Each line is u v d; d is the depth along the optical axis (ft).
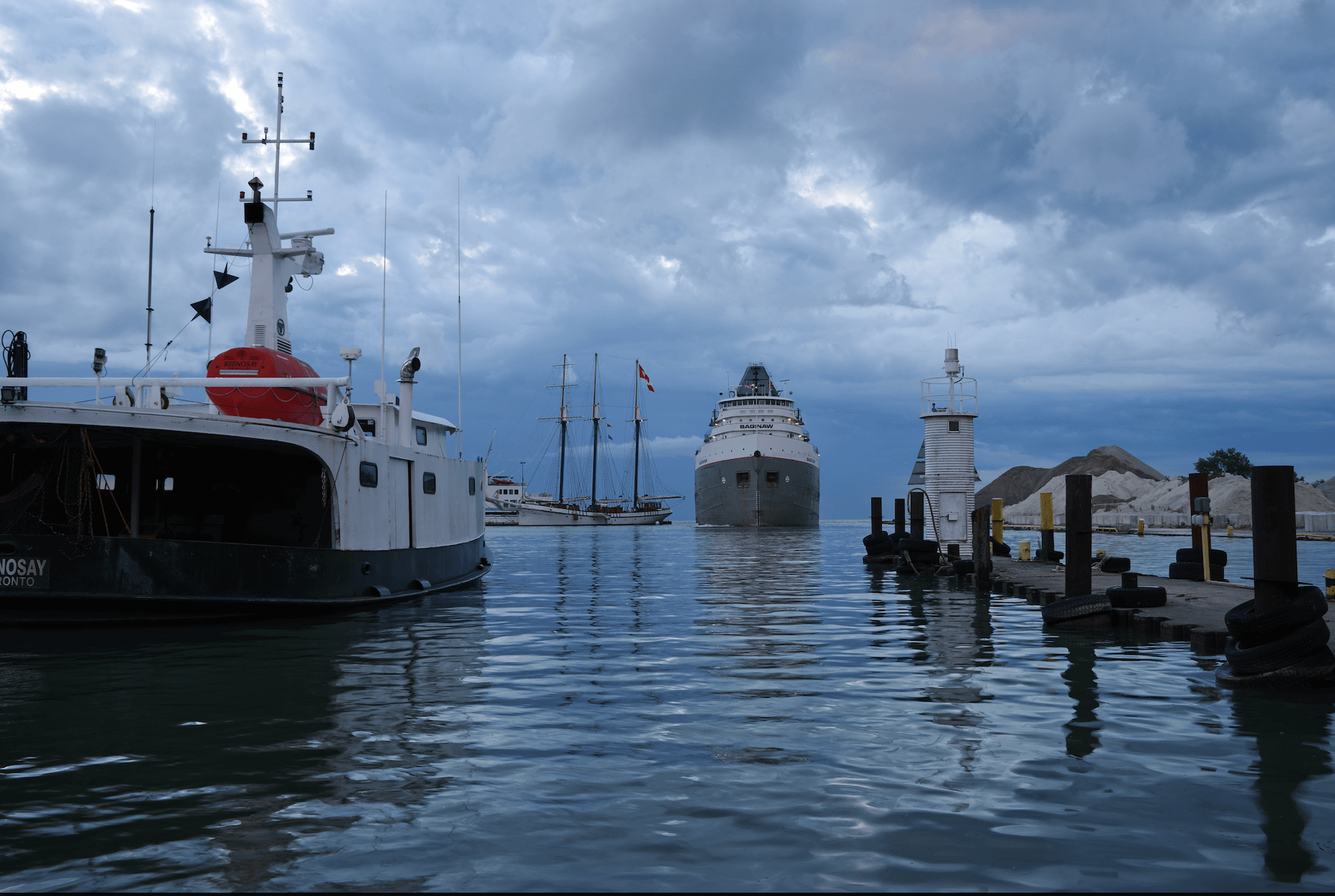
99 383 51.70
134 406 54.75
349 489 57.82
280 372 59.62
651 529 398.42
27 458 55.67
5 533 48.11
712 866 16.49
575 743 25.25
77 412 47.67
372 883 15.74
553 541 232.32
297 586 54.49
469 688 33.35
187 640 46.16
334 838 17.87
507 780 21.70
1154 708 29.68
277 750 24.50
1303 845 17.40
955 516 95.55
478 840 17.80
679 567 115.96
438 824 18.67
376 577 62.69
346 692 32.63
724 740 25.55
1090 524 52.90
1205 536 67.51
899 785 21.29
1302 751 24.09
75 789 20.99
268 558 53.06
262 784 21.40
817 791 20.83
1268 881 15.75
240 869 16.37
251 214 66.18
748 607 63.72
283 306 69.05
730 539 233.96
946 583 86.48
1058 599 59.57
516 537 268.00
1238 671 33.47
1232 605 53.52
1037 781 21.54
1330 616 45.55
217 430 50.11
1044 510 97.55
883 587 82.38
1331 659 32.24
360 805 19.88
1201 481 68.28
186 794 20.67
